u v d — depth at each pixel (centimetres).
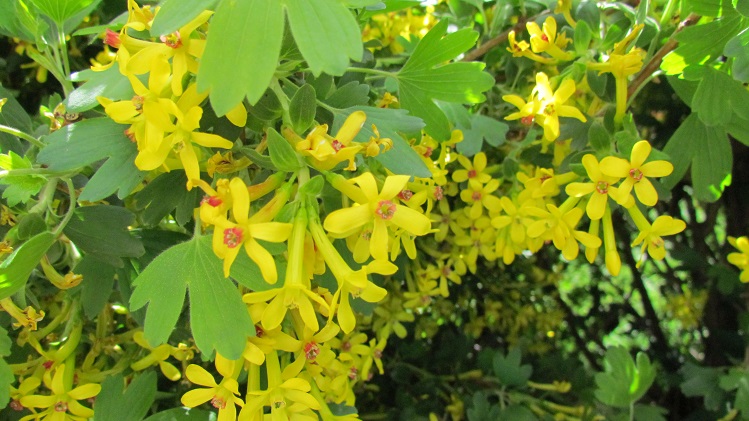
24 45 21
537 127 20
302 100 10
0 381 12
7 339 12
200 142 10
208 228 13
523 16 19
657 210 36
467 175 18
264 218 10
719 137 16
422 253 21
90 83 12
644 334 41
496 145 18
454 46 13
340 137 10
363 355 18
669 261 42
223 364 11
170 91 10
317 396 13
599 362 39
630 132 15
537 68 20
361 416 22
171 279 11
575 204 14
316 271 11
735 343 29
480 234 20
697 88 15
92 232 12
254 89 9
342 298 10
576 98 18
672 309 36
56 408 13
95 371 15
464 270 21
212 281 11
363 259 11
